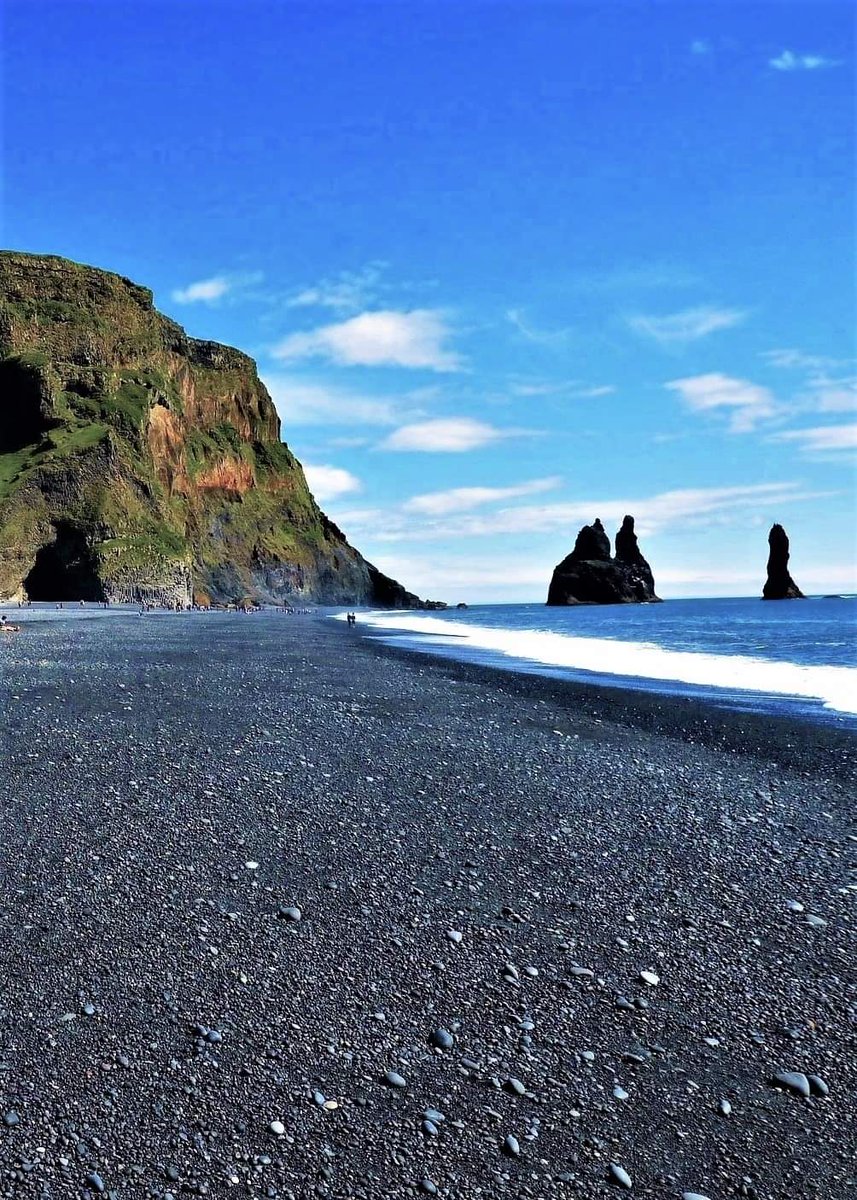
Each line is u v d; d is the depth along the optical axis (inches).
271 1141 157.6
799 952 235.8
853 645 1502.2
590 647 1578.5
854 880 288.7
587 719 612.1
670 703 708.0
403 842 319.3
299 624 2743.6
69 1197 142.7
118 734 487.2
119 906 255.4
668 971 224.8
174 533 4815.5
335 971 220.7
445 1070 180.5
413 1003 206.4
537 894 274.1
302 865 292.8
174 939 235.3
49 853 296.8
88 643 1275.8
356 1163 152.9
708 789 407.2
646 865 301.6
